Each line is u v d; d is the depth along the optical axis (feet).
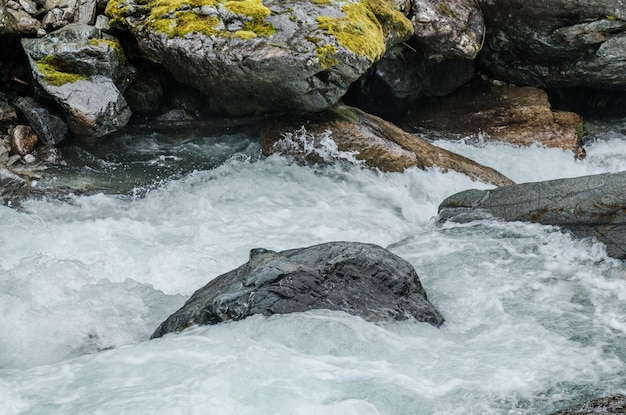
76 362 17.24
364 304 19.12
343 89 32.04
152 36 30.32
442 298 21.89
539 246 24.91
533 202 26.84
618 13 37.42
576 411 15.19
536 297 21.68
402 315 19.30
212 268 24.21
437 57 38.68
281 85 31.09
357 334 17.89
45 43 29.84
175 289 23.29
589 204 25.30
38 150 29.89
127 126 32.89
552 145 38.93
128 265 24.00
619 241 24.12
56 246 24.49
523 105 40.55
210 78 31.32
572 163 38.42
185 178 30.81
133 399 15.08
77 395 15.52
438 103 41.47
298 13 31.04
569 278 22.90
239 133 34.47
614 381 16.72
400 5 36.27
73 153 30.55
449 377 16.62
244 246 25.89
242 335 17.72
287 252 21.54
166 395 15.20
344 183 31.94
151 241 25.66
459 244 25.57
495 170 34.94
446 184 32.60
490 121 40.16
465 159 34.63
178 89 34.12
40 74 29.32
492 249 24.95
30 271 22.48
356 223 28.76
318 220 28.60
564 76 41.19
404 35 35.81
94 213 27.53
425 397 15.67
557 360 17.72
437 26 37.11
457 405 15.47
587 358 17.90
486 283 22.57
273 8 31.14
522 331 19.47
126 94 32.37
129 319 21.01
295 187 31.19
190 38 30.07
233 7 30.66
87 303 21.49
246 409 14.70
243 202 29.66
